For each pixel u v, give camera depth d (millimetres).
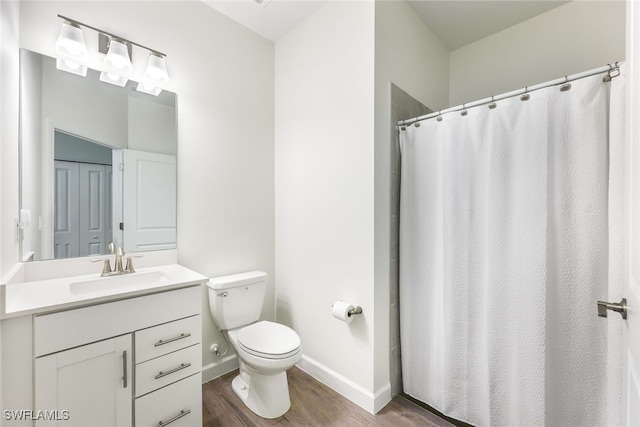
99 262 1521
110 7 1548
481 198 1479
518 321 1342
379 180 1674
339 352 1827
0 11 998
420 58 2084
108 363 1124
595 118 1172
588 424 1194
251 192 2191
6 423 925
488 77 2318
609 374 1124
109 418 1126
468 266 1514
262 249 2264
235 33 2092
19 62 1267
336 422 1552
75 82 1455
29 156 1294
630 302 733
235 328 1879
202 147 1918
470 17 2094
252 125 2199
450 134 1571
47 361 988
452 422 1572
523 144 1341
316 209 1992
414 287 1731
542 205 1282
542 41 2062
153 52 1680
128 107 1626
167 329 1289
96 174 1522
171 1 1776
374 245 1634
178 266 1707
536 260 1292
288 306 2229
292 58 2184
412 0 1915
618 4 1790
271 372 1519
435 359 1634
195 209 1883
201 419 1401
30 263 1313
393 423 1548
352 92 1739
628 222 777
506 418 1387
